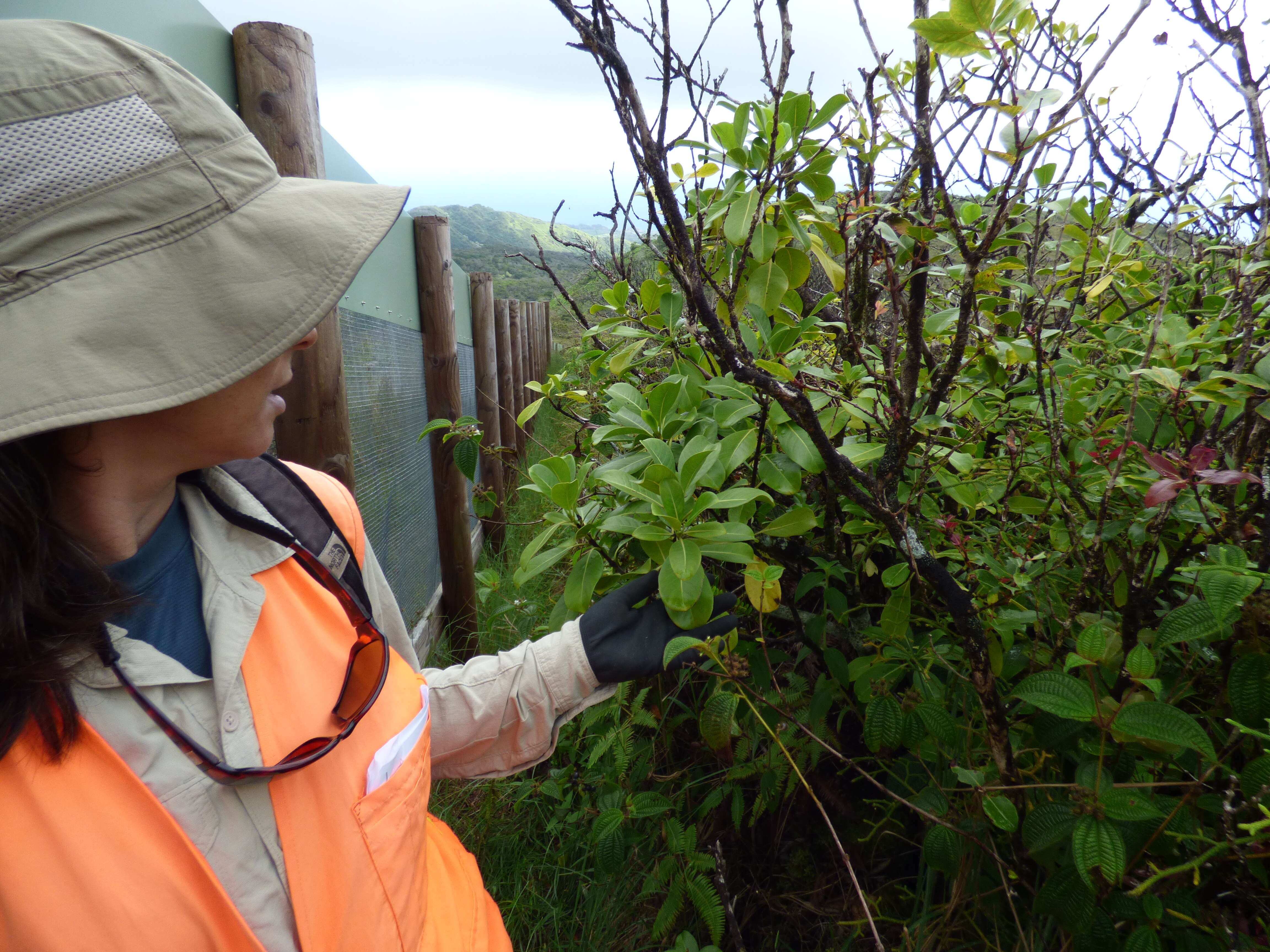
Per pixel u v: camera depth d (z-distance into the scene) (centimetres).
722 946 174
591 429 202
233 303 60
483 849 208
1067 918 112
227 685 67
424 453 348
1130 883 113
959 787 139
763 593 119
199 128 62
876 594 164
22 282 53
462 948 93
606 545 150
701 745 201
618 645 113
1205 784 111
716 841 177
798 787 172
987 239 105
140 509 67
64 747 55
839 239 151
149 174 58
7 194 53
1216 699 118
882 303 196
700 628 116
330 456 213
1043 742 128
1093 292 138
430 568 350
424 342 355
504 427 657
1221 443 119
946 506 164
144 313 57
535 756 114
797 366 140
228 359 59
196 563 73
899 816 166
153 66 61
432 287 351
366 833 75
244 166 65
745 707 166
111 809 57
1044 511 139
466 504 375
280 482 84
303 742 71
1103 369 145
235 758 65
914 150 134
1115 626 129
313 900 68
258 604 72
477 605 375
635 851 193
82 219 55
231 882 63
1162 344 116
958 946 142
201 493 76
